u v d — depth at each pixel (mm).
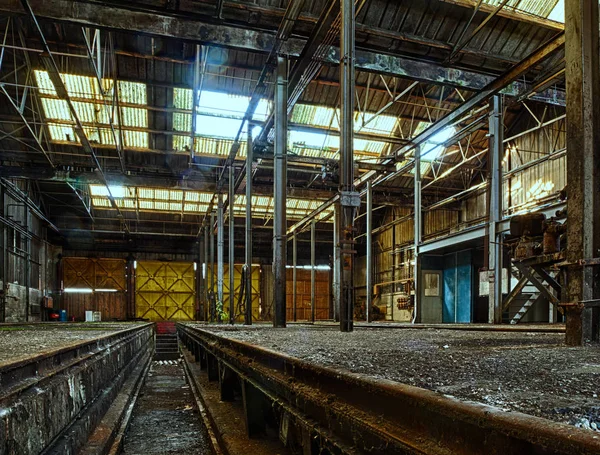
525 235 5031
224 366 5434
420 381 1450
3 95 18562
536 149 20547
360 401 1587
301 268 37500
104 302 34062
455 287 23312
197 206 30438
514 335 4668
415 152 17125
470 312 21906
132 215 31828
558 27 14156
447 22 13922
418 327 8602
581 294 3111
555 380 1463
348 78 6809
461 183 26562
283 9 11633
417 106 20359
